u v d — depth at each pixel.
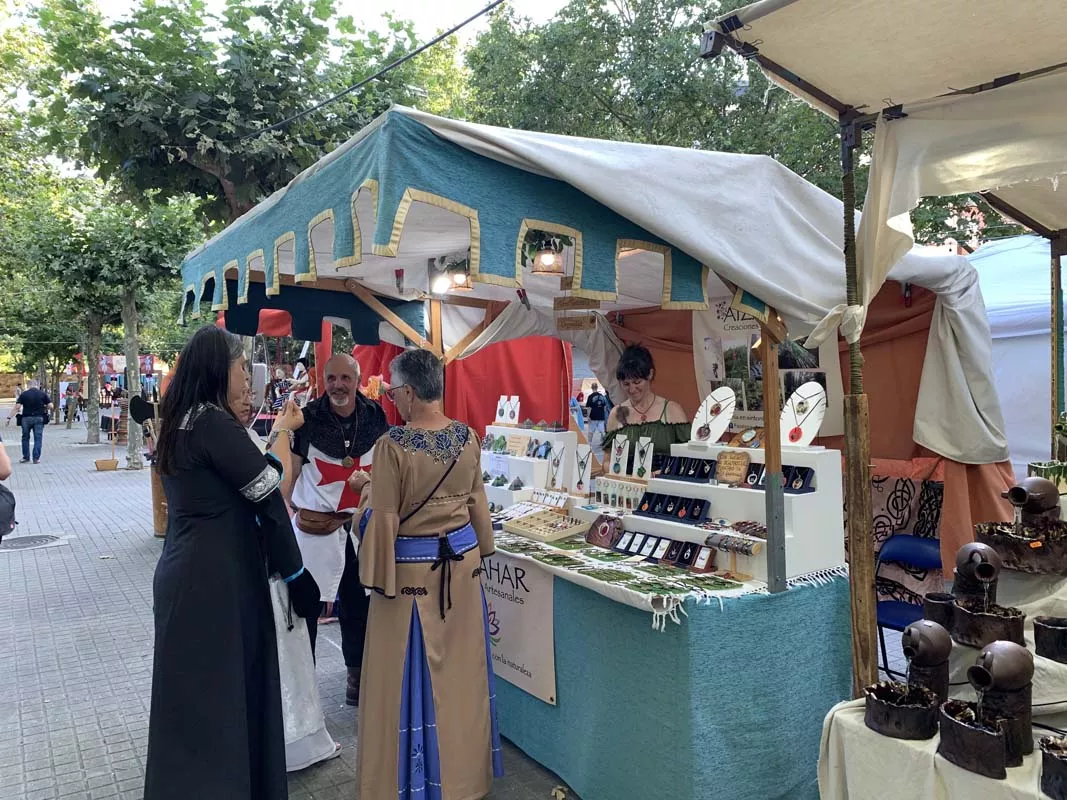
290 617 2.85
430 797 2.41
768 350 2.44
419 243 3.51
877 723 1.71
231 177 5.64
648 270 3.87
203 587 2.15
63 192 12.20
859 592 2.30
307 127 5.73
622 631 2.42
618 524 2.98
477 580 2.59
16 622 4.94
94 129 5.33
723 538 2.51
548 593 2.80
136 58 5.31
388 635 2.46
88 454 16.33
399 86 6.37
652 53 10.34
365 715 2.49
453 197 1.94
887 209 2.32
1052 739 1.47
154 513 7.70
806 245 2.62
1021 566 2.03
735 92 10.38
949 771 1.54
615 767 2.47
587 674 2.60
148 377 19.67
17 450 17.23
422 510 2.46
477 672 2.56
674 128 10.75
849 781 1.78
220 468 2.16
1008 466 4.20
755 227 2.45
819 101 2.23
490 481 3.97
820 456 2.55
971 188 2.43
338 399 3.27
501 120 11.54
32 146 10.89
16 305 21.55
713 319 4.78
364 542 2.42
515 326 5.07
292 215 2.59
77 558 6.79
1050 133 2.13
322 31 5.77
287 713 2.88
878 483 4.46
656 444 3.43
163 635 2.15
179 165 5.67
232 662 2.16
